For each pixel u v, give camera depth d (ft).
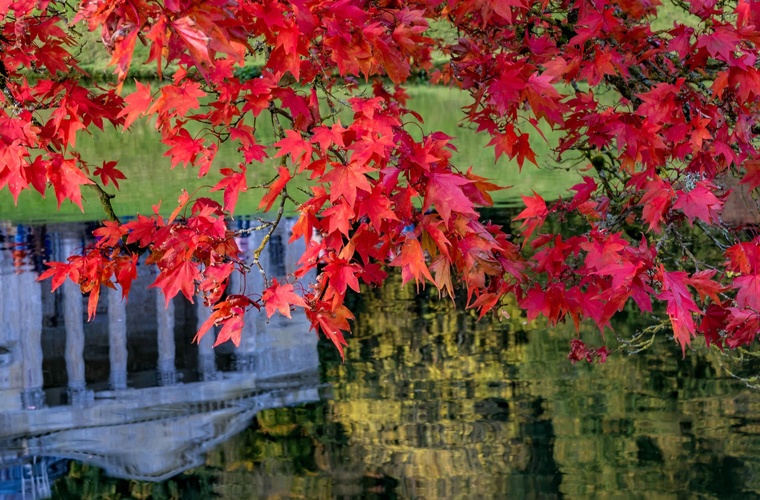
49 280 36.40
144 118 79.20
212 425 23.84
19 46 9.45
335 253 9.14
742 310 11.15
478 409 24.52
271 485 19.97
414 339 30.99
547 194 46.98
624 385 26.27
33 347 30.19
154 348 30.55
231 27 6.86
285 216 42.65
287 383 26.99
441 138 8.72
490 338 30.96
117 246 10.21
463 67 11.63
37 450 22.03
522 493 19.65
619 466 20.59
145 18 6.57
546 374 27.40
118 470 20.68
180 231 9.27
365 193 8.16
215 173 52.80
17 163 9.00
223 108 9.18
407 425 23.70
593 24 11.43
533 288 11.52
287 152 8.52
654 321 32.48
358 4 9.00
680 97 11.19
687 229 34.99
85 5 6.45
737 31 10.37
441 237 8.30
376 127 8.35
